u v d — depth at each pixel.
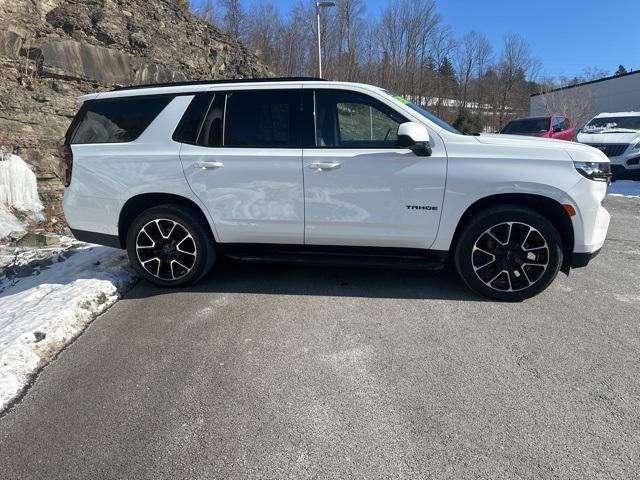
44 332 3.36
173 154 4.12
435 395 2.67
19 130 8.35
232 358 3.13
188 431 2.39
